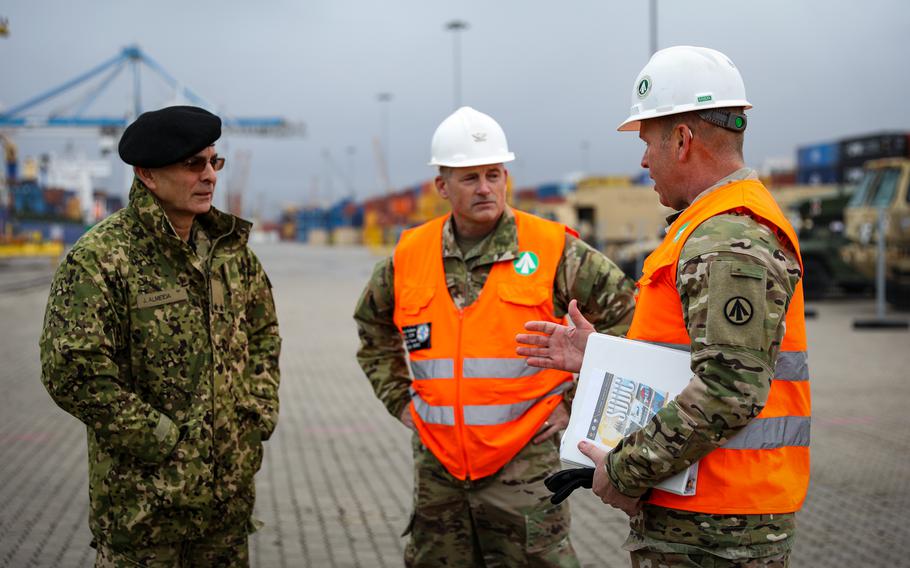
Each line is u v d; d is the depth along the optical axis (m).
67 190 58.06
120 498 2.41
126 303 2.43
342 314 17.16
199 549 2.61
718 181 2.07
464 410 3.00
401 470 6.00
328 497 5.38
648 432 1.93
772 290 1.88
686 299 1.97
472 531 3.10
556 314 3.18
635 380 2.07
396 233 63.81
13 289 23.56
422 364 3.12
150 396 2.47
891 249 18.25
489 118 3.16
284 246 86.81
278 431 7.18
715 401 1.85
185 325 2.50
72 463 6.08
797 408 2.03
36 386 9.03
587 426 2.12
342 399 8.57
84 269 2.37
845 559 4.34
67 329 2.32
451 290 3.11
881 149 42.19
